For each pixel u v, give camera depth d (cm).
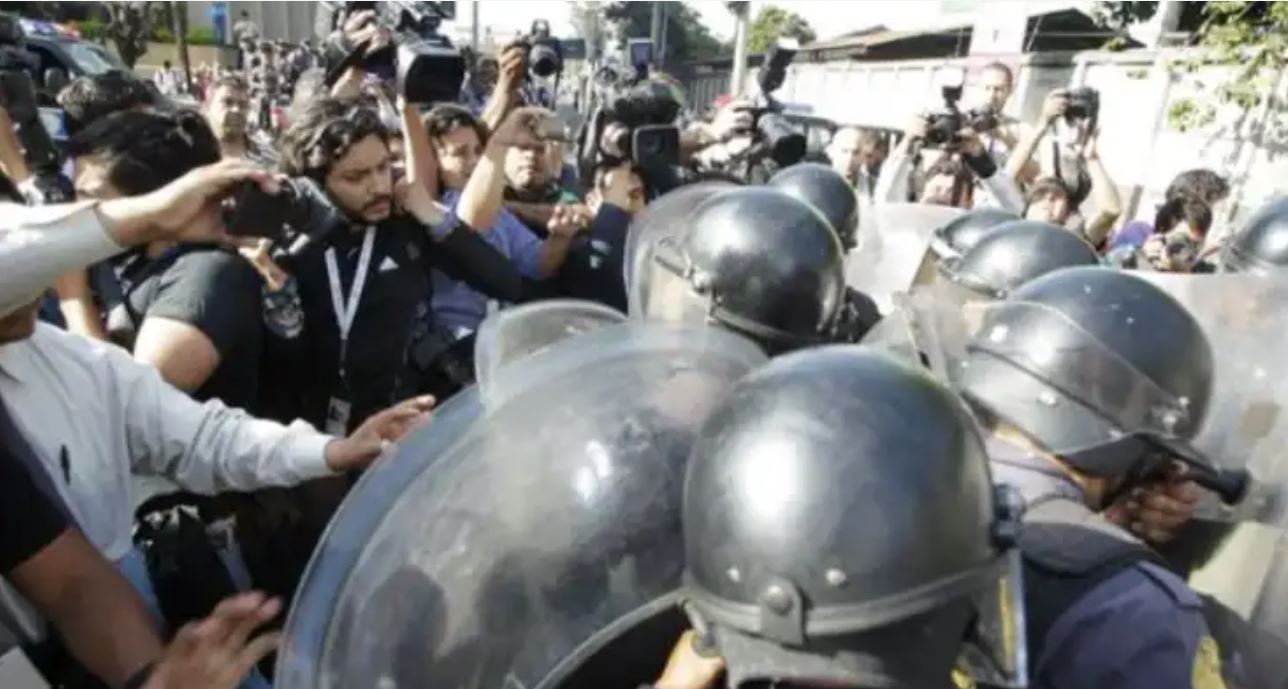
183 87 1922
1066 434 155
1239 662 172
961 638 112
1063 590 141
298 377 255
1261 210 288
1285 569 173
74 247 134
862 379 116
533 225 371
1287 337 211
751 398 118
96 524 170
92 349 181
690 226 206
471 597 123
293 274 249
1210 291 230
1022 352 161
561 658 119
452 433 141
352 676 121
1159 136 977
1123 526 177
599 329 158
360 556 130
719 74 2394
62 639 147
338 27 384
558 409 136
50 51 1180
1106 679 135
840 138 631
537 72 423
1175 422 157
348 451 190
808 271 194
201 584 177
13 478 140
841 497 107
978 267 234
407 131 277
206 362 211
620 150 312
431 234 267
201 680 126
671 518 125
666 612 124
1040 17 1752
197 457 187
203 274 216
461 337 275
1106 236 504
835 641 107
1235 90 752
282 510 194
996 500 121
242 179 147
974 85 631
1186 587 145
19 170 327
